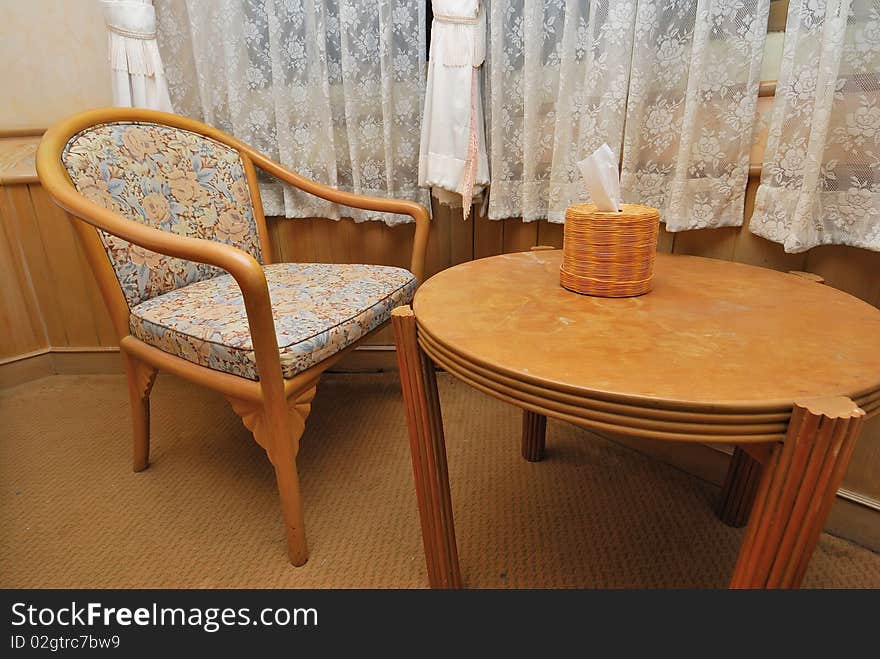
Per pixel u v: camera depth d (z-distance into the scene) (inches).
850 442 19.2
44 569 40.2
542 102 50.4
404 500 47.8
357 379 70.1
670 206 43.4
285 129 57.2
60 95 64.2
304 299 44.9
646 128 44.9
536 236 57.0
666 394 20.6
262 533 44.1
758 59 38.9
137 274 45.5
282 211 62.1
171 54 58.5
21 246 66.4
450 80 50.3
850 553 40.8
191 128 53.9
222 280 50.9
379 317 46.2
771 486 21.0
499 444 55.8
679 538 42.9
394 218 58.7
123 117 48.6
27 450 55.4
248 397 37.8
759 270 37.6
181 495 48.8
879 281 37.5
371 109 56.2
